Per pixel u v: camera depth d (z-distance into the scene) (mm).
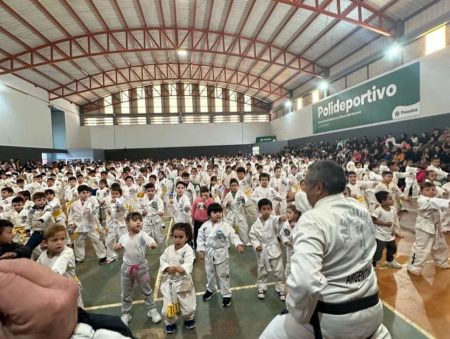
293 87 25031
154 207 5867
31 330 528
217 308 3695
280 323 1597
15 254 2881
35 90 19188
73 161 23062
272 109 30531
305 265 1265
